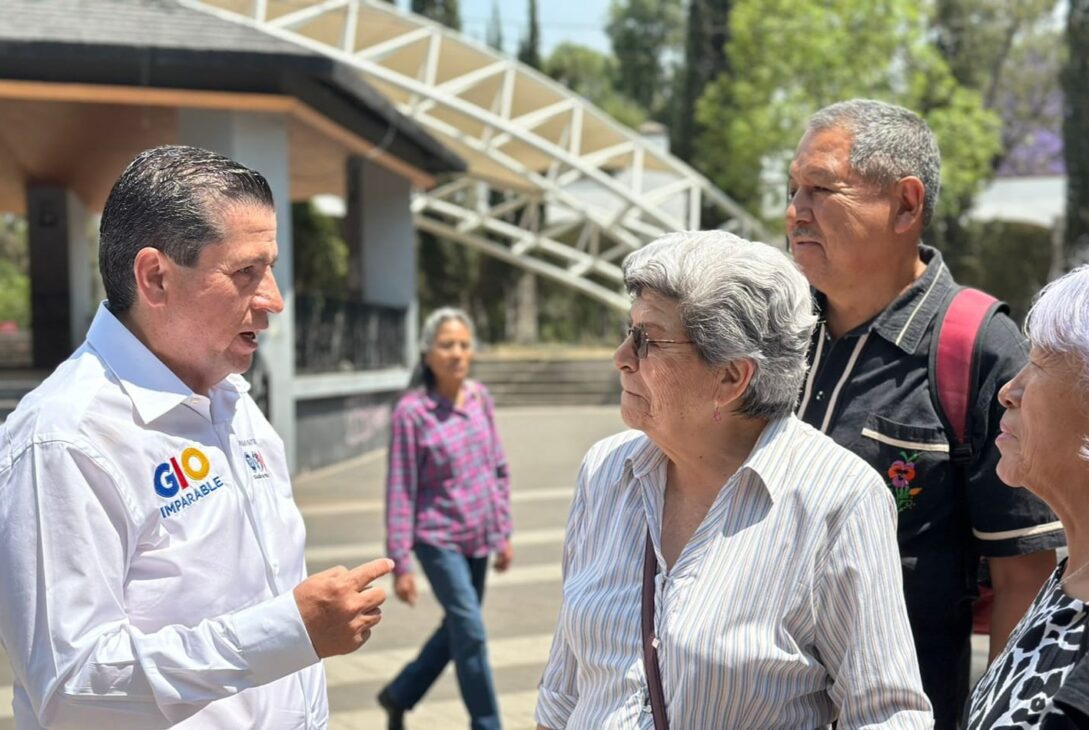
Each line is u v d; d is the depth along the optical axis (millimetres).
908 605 2455
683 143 41344
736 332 1948
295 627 1881
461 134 19875
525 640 6059
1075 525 1705
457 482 4535
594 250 27812
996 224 40656
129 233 1997
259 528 2186
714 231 2078
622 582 2082
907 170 2533
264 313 2105
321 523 9406
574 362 25250
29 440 1896
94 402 1961
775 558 1949
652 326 1991
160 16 11312
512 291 40125
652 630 1984
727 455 2064
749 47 28875
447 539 4492
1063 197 40156
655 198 22750
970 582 2518
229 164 2053
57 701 1823
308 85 11688
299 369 12656
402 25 17469
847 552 1938
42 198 19672
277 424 11688
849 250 2543
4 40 10133
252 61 10688
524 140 18906
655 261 2008
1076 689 1451
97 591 1855
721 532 1987
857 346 2578
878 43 27594
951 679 2465
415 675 4617
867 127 2535
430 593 7164
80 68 10719
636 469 2156
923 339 2510
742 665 1897
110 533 1898
